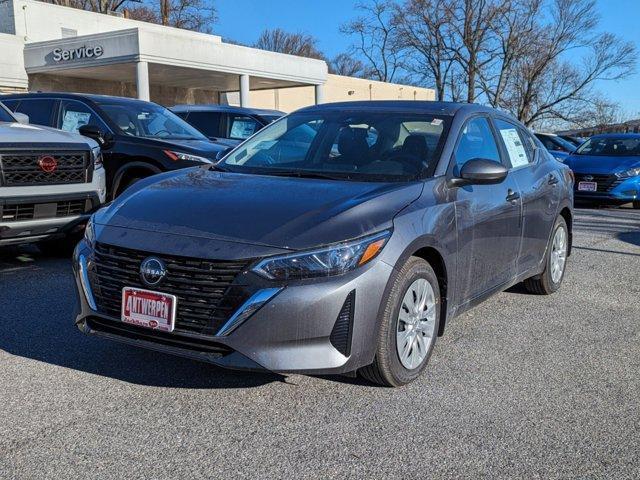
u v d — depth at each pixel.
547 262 5.81
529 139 5.86
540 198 5.43
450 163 4.29
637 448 3.21
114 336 3.58
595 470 3.00
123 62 20.67
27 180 5.74
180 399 3.62
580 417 3.54
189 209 3.67
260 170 4.52
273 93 33.88
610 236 9.46
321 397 3.68
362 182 4.04
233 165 4.72
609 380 4.07
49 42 22.38
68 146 6.07
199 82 27.19
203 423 3.35
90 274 3.69
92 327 3.70
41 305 5.23
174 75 24.61
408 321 3.75
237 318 3.23
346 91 37.62
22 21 24.48
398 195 3.80
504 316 5.39
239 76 24.45
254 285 3.23
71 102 8.19
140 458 3.00
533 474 2.96
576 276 6.88
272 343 3.24
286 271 3.24
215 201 3.74
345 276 3.31
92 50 21.31
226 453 3.06
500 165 4.24
